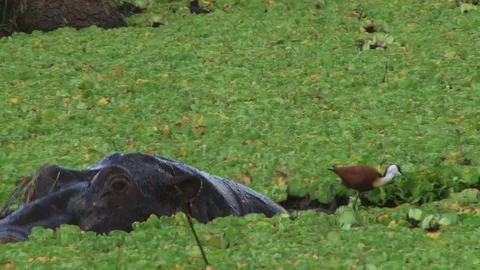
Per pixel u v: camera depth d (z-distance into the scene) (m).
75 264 14.56
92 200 16.09
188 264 14.49
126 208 16.17
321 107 24.84
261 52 29.55
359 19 32.34
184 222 16.25
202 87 26.66
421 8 32.88
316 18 32.41
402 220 16.95
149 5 34.16
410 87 26.30
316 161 21.25
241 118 24.25
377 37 30.05
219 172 20.67
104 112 25.02
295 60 28.67
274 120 24.03
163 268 14.34
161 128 23.75
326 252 14.89
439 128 23.05
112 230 16.05
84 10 33.06
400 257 14.63
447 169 20.41
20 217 15.95
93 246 15.38
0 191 19.33
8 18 32.66
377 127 23.34
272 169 20.89
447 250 14.98
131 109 25.20
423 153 21.45
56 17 32.75
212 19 32.91
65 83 27.33
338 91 26.08
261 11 33.62
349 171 17.52
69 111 25.20
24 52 30.05
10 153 21.89
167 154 21.86
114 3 33.75
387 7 33.12
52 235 15.61
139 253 14.99
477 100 24.72
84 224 16.02
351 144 22.22
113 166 16.25
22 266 14.59
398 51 29.19
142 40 31.09
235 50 29.86
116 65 28.56
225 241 15.56
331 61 28.55
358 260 14.54
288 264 14.41
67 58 29.55
